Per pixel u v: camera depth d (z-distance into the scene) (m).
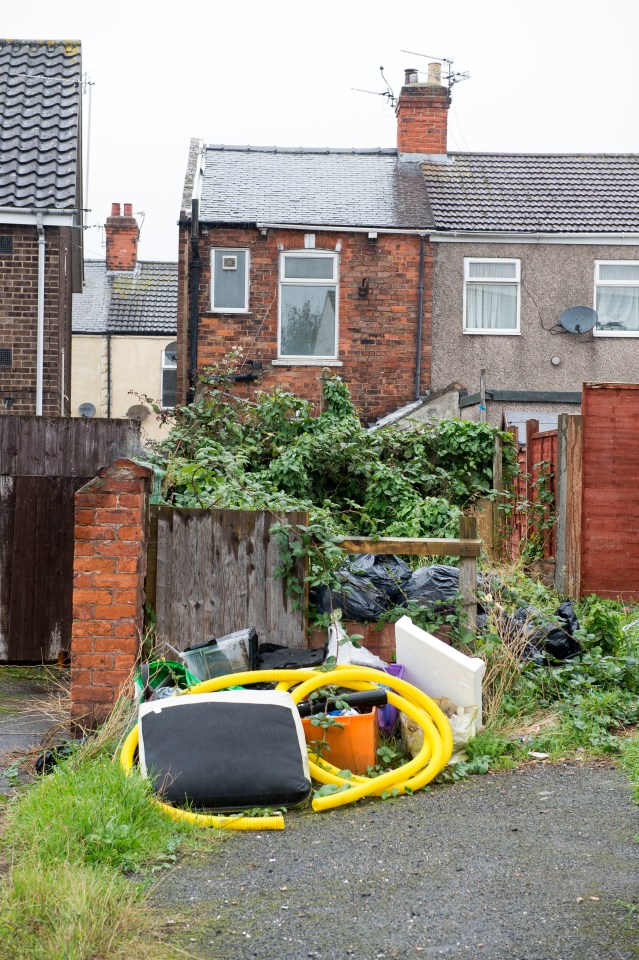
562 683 6.43
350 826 4.59
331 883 3.92
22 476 8.52
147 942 3.42
